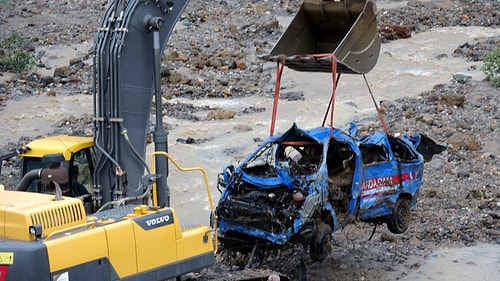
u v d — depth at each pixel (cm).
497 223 2981
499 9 7088
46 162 2019
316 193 2388
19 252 1605
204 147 4012
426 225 2978
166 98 4912
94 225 1742
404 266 2664
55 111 4681
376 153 2698
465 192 3309
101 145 2447
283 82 5319
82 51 6212
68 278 1652
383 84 5138
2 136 4225
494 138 3991
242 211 2389
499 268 2619
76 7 7738
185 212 3194
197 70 5572
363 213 2573
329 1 2798
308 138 2569
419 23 6700
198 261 1942
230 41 6381
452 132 4053
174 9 2586
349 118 4425
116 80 2430
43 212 1688
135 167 2467
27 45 6322
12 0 7831
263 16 7212
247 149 3969
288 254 2759
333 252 2773
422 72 5397
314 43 2898
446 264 2667
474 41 6131
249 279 2136
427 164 3650
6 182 3086
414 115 4384
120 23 2447
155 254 1833
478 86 4900
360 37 2598
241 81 5338
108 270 1730
